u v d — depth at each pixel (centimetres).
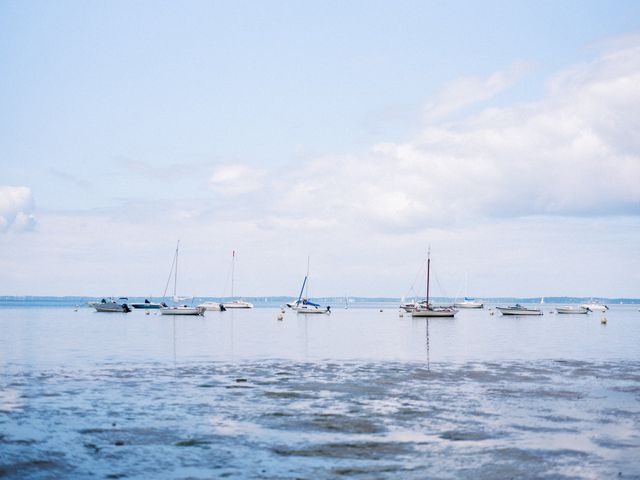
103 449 1675
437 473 1462
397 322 11244
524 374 3228
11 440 1769
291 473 1465
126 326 8838
